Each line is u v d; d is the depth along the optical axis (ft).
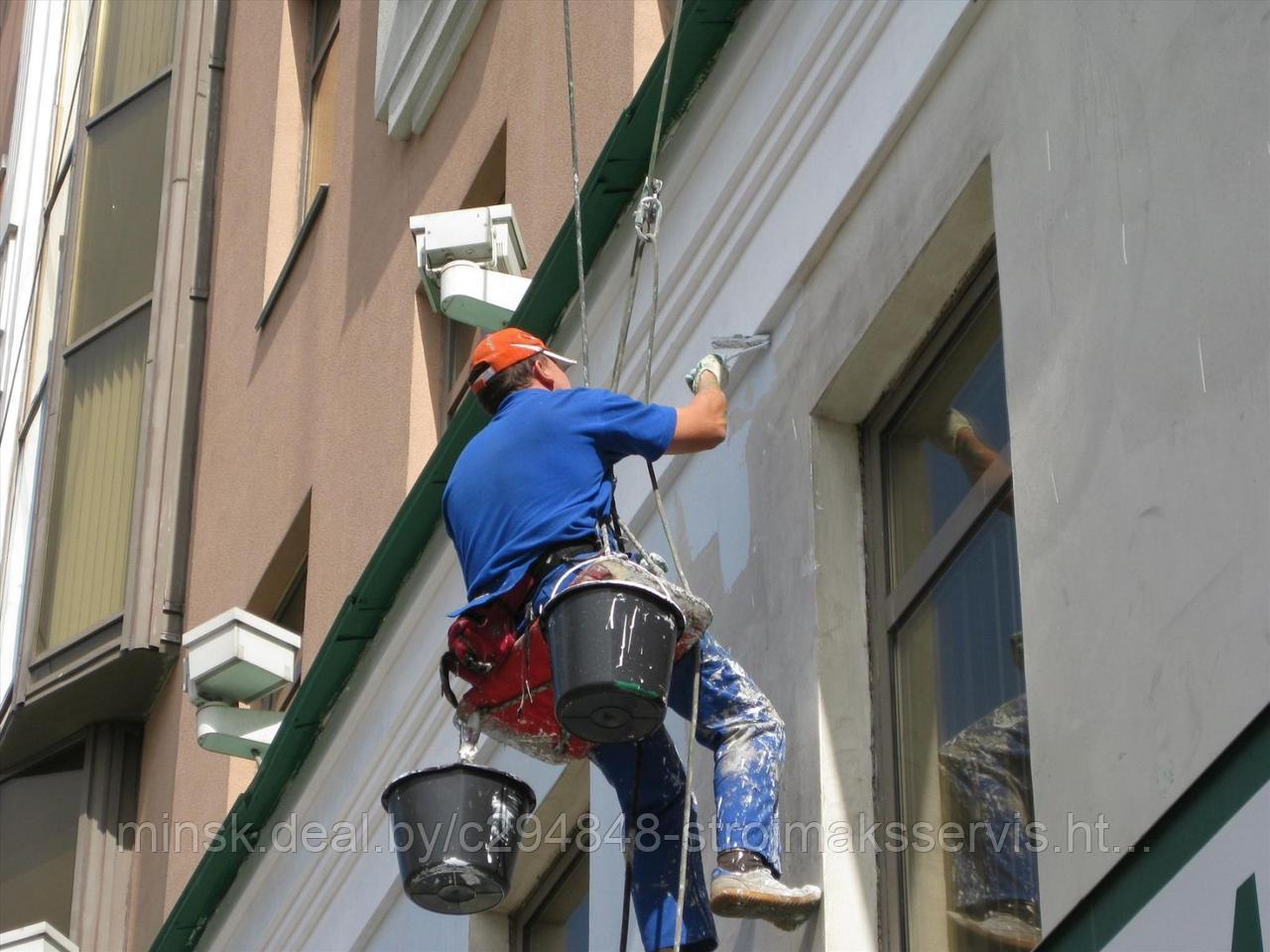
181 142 76.02
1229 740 19.27
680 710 26.50
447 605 43.80
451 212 42.91
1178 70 23.88
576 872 39.34
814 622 29.63
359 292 57.72
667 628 24.39
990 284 28.68
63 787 72.33
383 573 45.01
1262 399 21.17
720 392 27.25
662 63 34.99
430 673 44.45
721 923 29.99
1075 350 24.59
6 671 83.56
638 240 29.60
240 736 51.72
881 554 30.19
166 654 68.39
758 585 31.48
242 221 71.46
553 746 26.48
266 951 51.44
